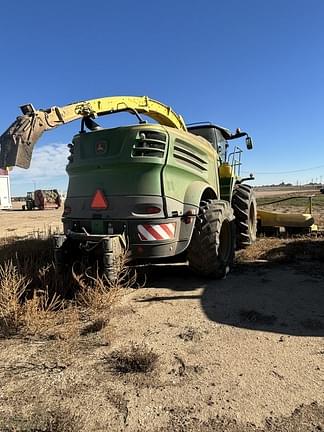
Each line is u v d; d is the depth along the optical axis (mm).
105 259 4473
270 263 6461
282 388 2654
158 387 2707
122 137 4844
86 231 5051
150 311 4254
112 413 2428
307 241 8133
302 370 2885
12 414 2436
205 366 2982
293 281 5301
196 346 3336
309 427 2250
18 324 3693
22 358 3199
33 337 3605
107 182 4926
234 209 7637
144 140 4758
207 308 4309
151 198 4738
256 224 9062
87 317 4062
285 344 3324
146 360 3006
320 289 4887
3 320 3740
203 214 5406
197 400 2541
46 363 3104
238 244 7746
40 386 2762
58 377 2881
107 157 4891
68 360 3141
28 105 4852
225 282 5391
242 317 3994
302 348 3242
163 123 7008
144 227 4727
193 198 5250
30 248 6668
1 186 36406
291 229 9297
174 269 6180
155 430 2266
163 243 4754
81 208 5129
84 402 2553
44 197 33656
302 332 3568
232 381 2756
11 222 17281
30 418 2391
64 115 5191
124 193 4820
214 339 3473
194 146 5645
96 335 3619
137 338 3535
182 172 5246
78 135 5191
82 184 5160
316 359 3047
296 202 28719
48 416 2408
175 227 4906
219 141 7887
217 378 2805
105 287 4395
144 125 4828
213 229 5348
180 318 4020
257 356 3119
